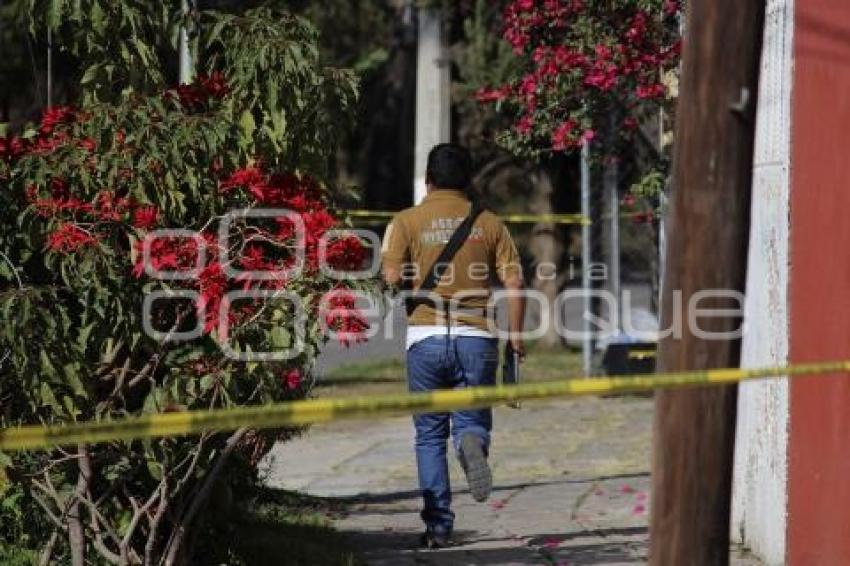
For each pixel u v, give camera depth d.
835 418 10.66
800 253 11.37
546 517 14.59
